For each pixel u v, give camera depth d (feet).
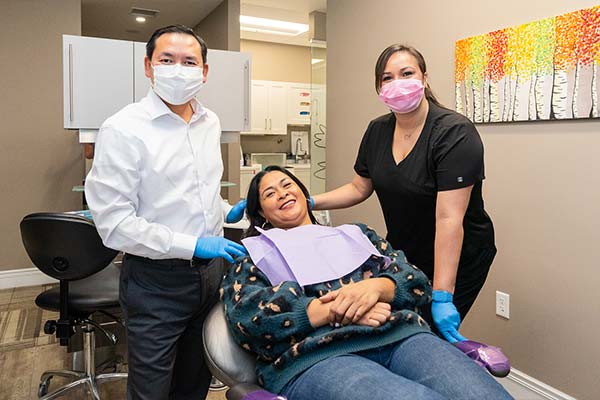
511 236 7.31
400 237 5.79
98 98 8.68
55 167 13.43
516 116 7.00
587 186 6.22
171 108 4.97
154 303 4.83
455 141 4.95
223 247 4.66
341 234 4.89
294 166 21.09
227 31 15.34
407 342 4.07
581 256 6.36
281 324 3.92
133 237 4.46
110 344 8.38
